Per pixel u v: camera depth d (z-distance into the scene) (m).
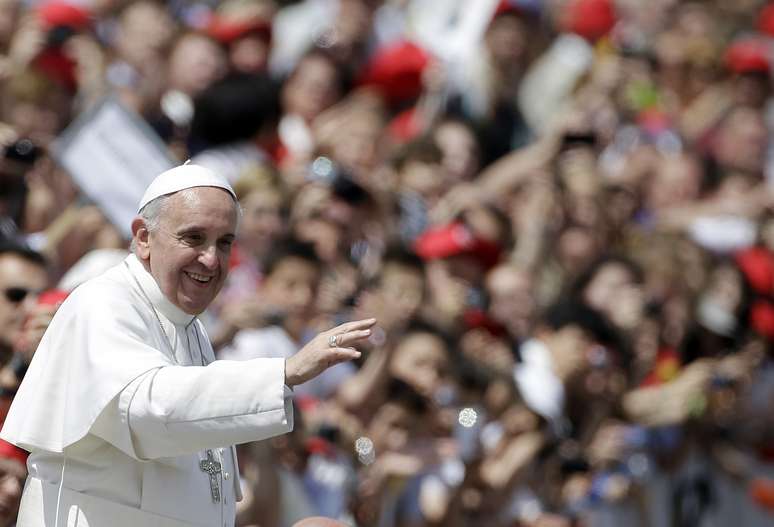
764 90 42.50
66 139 24.58
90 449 16.94
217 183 17.09
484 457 26.55
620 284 31.78
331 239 28.41
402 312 26.77
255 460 23.95
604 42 41.72
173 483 17.16
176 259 16.94
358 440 25.53
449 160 34.75
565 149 34.78
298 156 32.16
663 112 40.84
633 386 30.97
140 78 32.41
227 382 16.17
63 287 23.61
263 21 33.62
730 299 33.88
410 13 38.22
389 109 35.78
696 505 31.11
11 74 29.16
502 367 27.67
